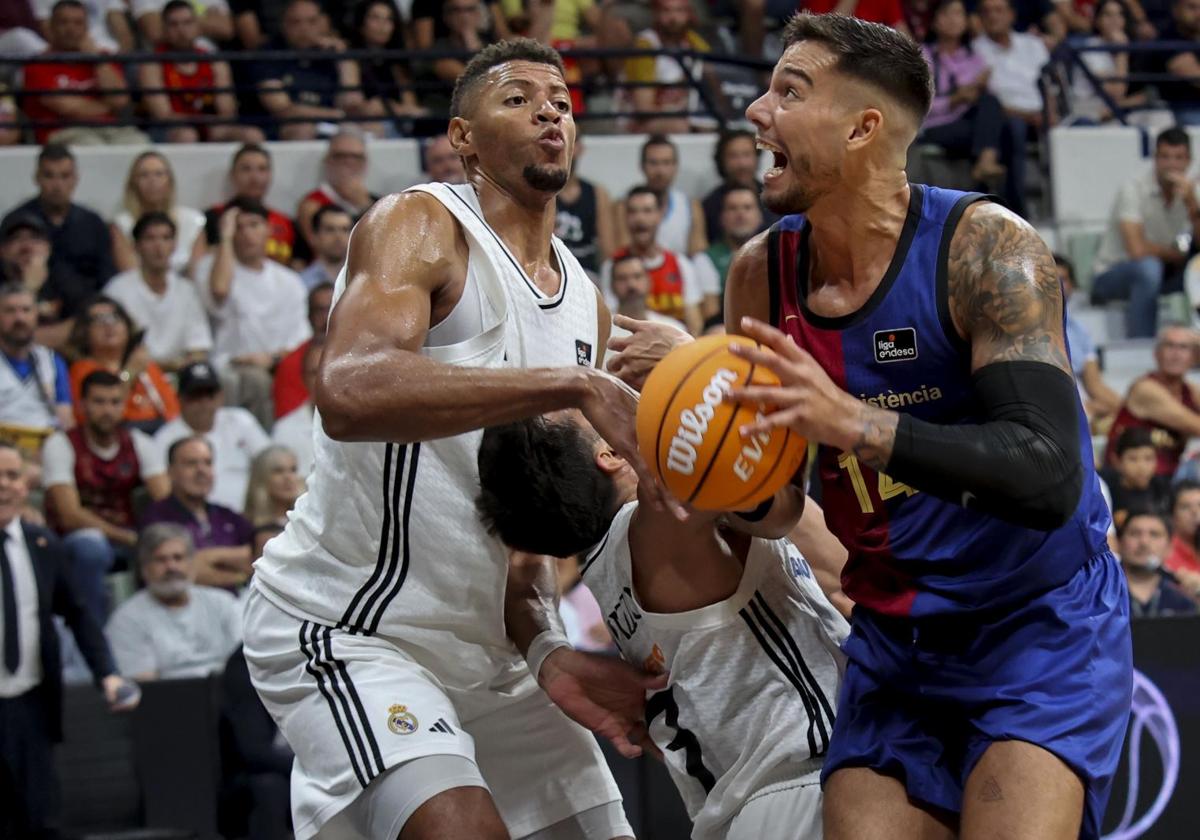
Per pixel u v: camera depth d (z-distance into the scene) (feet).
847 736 10.21
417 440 10.00
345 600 11.38
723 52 39.40
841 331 9.91
